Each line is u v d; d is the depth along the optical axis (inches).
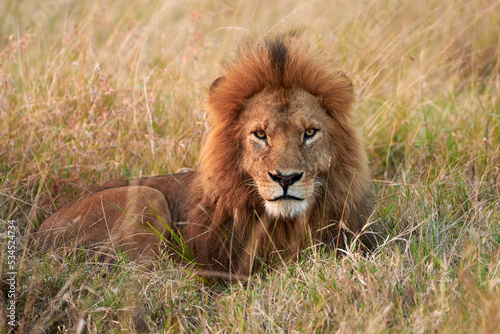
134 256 329.7
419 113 478.6
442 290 243.4
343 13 631.8
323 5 642.8
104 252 330.3
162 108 503.5
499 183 363.6
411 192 372.8
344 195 318.0
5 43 703.1
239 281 299.6
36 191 411.5
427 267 277.1
